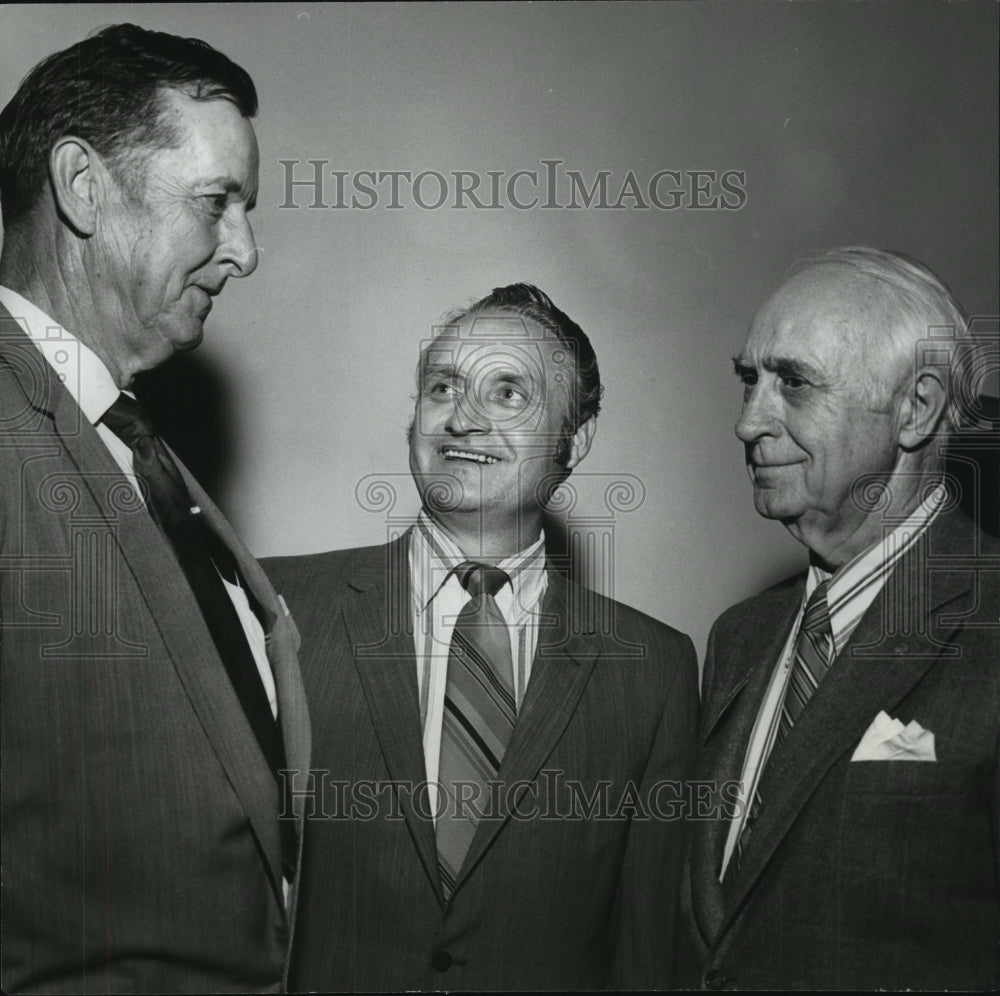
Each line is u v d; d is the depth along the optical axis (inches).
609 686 55.6
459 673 55.4
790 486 54.7
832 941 50.8
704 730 55.4
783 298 55.9
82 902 49.6
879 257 57.5
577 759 55.0
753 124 59.6
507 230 58.2
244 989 50.5
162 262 51.6
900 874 50.7
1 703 49.1
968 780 50.4
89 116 50.7
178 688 49.6
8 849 49.5
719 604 56.0
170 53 53.1
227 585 52.9
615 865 54.9
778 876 51.8
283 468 55.9
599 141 59.1
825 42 60.1
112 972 49.7
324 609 55.1
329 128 57.9
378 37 58.8
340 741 54.2
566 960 54.3
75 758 49.3
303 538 55.7
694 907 53.9
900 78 59.9
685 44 59.9
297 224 57.2
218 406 55.4
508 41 59.3
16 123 50.9
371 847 54.0
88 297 50.9
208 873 49.9
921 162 59.6
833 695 52.1
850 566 53.6
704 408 57.1
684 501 56.6
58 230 50.3
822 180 59.1
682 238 58.4
